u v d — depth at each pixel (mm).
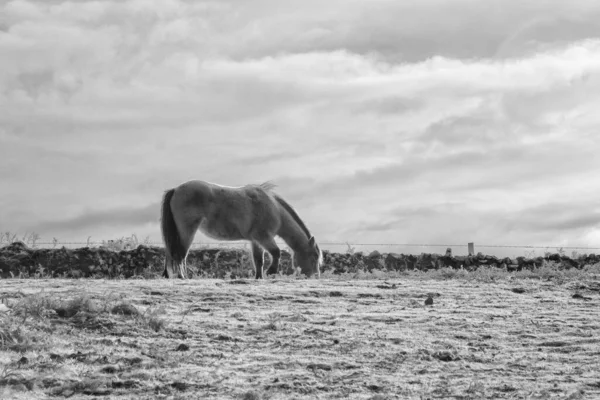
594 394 8422
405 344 10578
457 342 10844
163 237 20844
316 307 13328
